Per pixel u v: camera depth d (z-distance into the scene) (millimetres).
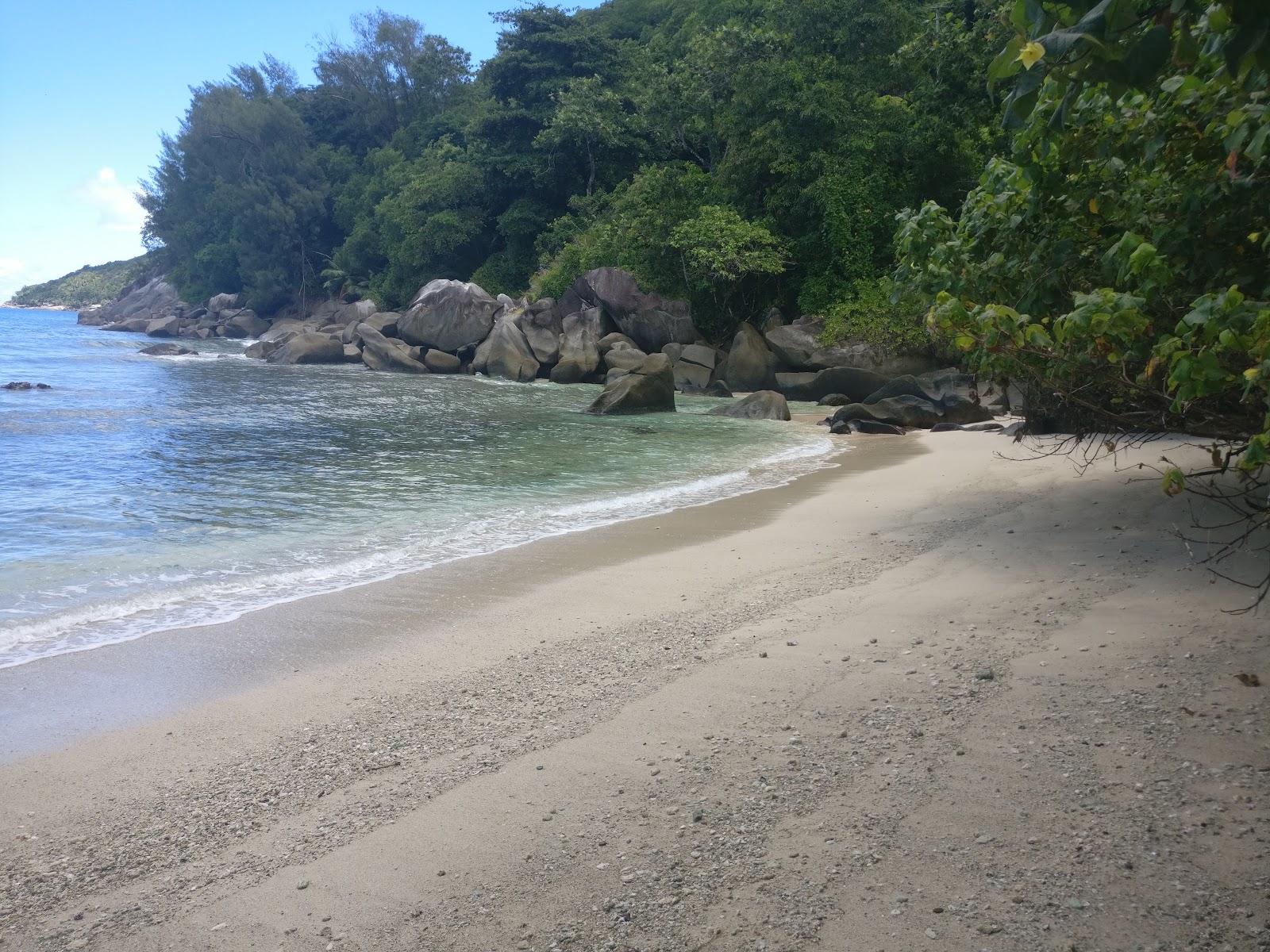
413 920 3018
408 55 73875
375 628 6590
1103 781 3553
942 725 4219
